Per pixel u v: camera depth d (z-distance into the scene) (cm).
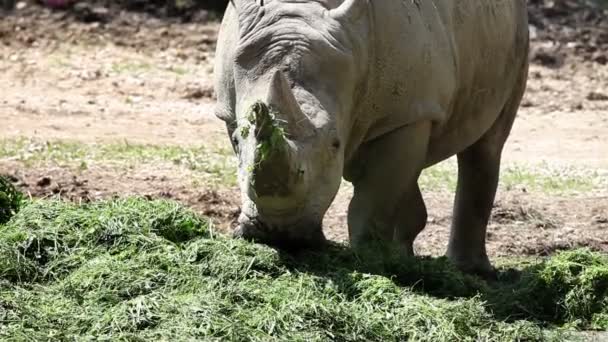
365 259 1869
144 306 1675
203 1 5347
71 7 5172
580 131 4203
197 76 4578
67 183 2764
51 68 4516
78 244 1897
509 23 2319
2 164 2980
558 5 5531
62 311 1698
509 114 2425
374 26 1881
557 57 5069
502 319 1836
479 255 2395
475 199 2395
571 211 2927
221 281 1762
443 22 2044
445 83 2002
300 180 1670
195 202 2711
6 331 1606
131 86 4378
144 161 3125
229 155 3328
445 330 1688
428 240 2627
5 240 1891
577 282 1911
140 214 1964
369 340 1656
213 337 1605
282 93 1659
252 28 1792
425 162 2192
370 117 1912
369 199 1952
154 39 4975
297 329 1645
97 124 3772
